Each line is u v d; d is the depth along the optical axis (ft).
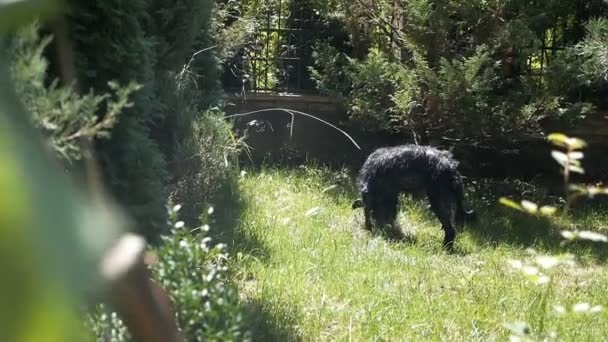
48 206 1.48
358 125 34.32
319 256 22.06
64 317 1.46
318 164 34.73
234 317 12.34
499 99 31.19
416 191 25.31
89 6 16.34
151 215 17.54
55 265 1.45
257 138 35.91
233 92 36.42
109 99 15.92
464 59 30.25
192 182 23.99
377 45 33.27
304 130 36.04
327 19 34.40
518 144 34.42
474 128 31.35
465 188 32.30
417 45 31.78
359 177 26.50
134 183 17.40
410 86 30.89
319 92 35.68
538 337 13.89
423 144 32.35
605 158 34.27
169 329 2.69
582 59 30.09
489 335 16.84
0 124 1.50
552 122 32.83
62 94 8.27
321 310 17.63
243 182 29.07
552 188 33.65
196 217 23.20
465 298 19.21
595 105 35.32
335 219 26.73
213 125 26.30
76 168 9.27
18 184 1.47
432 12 30.83
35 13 1.67
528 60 32.83
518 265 12.78
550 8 31.40
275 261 21.25
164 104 23.48
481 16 31.09
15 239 1.44
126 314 2.54
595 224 28.89
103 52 16.56
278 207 27.40
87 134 8.64
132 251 1.70
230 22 36.86
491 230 27.17
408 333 16.76
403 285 20.04
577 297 19.77
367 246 23.61
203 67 30.01
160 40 25.57
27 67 7.53
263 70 37.09
